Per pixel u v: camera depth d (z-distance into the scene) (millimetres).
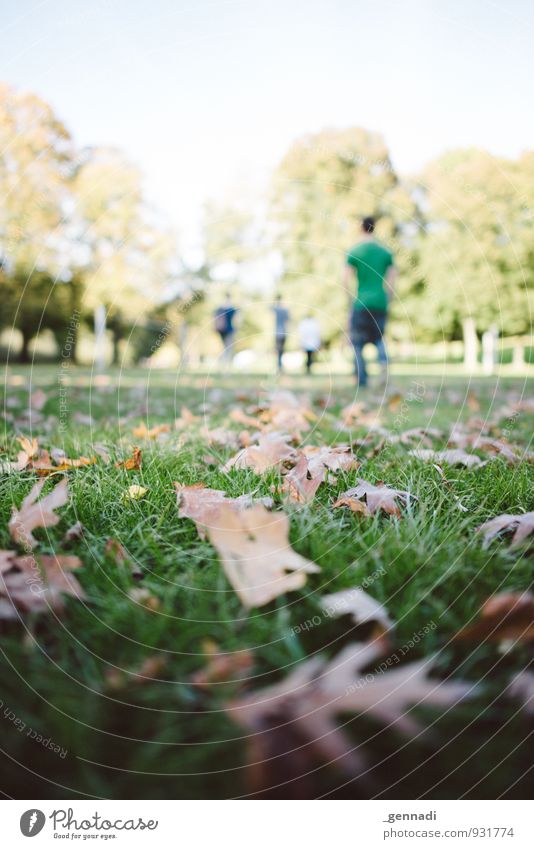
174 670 792
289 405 3555
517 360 14398
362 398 4895
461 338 15969
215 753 654
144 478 1705
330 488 1595
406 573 1050
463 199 12602
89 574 1050
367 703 661
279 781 627
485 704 710
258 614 919
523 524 1190
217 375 8930
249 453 1862
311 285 15711
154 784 641
